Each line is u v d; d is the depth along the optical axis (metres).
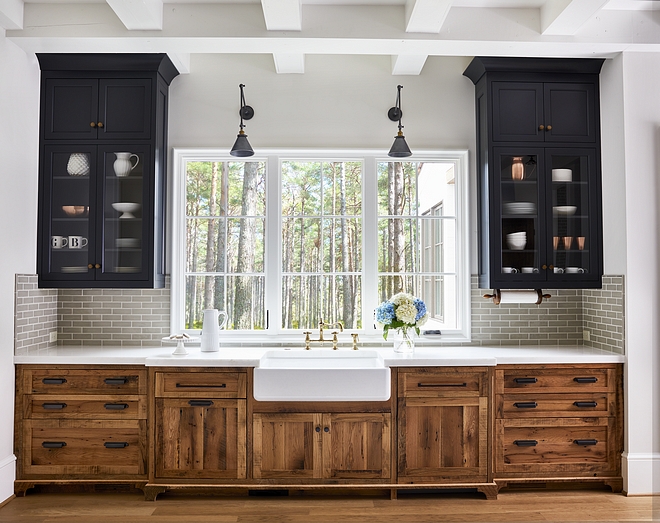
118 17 3.27
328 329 4.21
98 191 3.83
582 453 3.63
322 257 4.27
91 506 3.37
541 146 3.95
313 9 3.39
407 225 4.28
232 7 3.39
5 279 3.44
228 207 4.26
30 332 3.75
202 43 3.47
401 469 3.50
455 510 3.35
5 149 3.43
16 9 3.34
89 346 4.11
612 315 3.82
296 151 4.18
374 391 3.43
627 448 3.61
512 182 3.95
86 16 3.41
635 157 3.69
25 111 3.68
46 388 3.55
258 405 3.49
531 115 3.95
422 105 4.22
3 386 3.41
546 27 3.40
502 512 3.32
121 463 3.54
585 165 3.97
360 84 4.21
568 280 3.93
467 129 4.23
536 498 3.54
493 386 3.56
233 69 4.20
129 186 3.85
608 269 3.88
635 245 3.67
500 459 3.59
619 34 3.53
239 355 3.66
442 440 3.53
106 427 3.54
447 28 3.43
